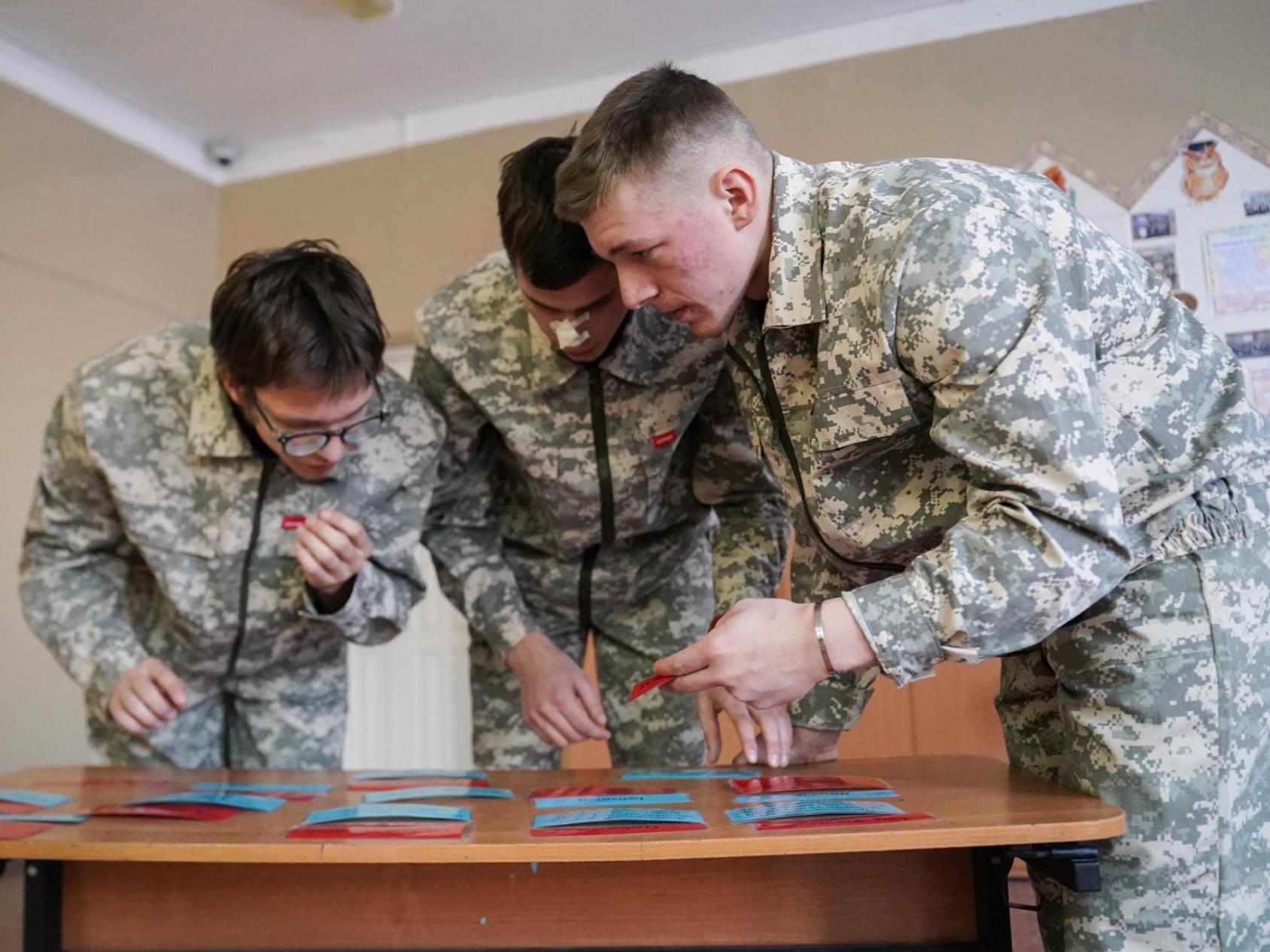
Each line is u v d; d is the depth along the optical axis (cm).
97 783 153
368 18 346
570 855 100
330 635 185
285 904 115
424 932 113
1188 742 109
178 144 427
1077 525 98
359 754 405
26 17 346
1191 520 110
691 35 368
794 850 98
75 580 180
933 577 101
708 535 198
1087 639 114
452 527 190
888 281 104
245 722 188
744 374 133
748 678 106
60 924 118
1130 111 334
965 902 111
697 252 115
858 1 351
